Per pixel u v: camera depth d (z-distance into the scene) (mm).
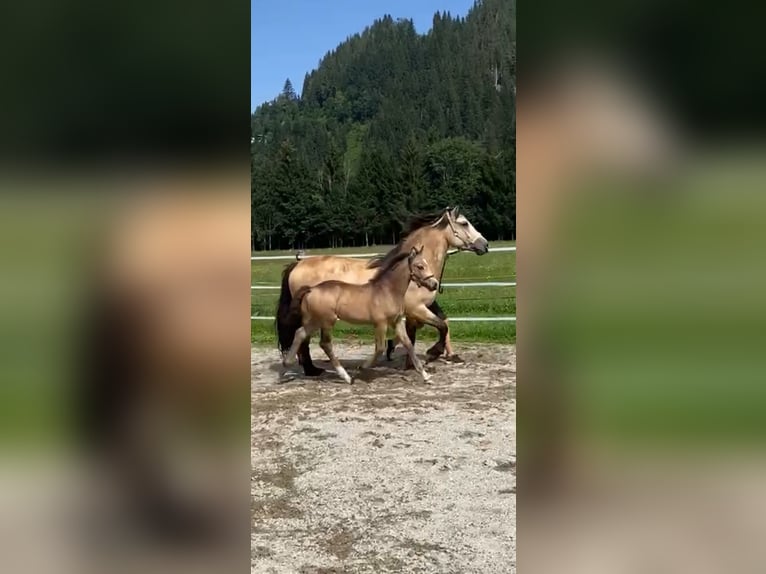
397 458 3885
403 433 4406
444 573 2412
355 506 3141
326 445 4156
